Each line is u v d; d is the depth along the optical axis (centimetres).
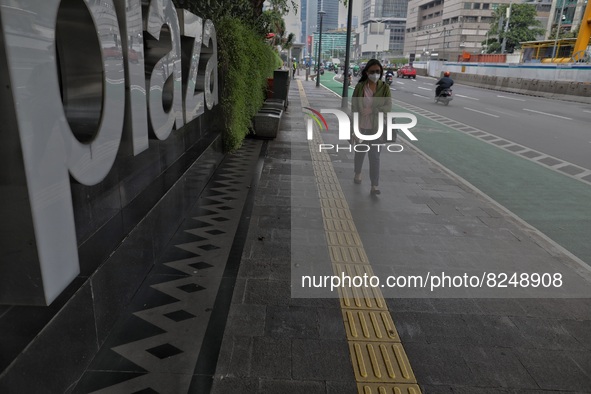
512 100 2397
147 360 253
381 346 277
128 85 273
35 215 171
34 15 165
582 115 1717
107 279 264
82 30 219
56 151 184
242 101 774
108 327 269
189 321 292
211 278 349
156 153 413
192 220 468
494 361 267
